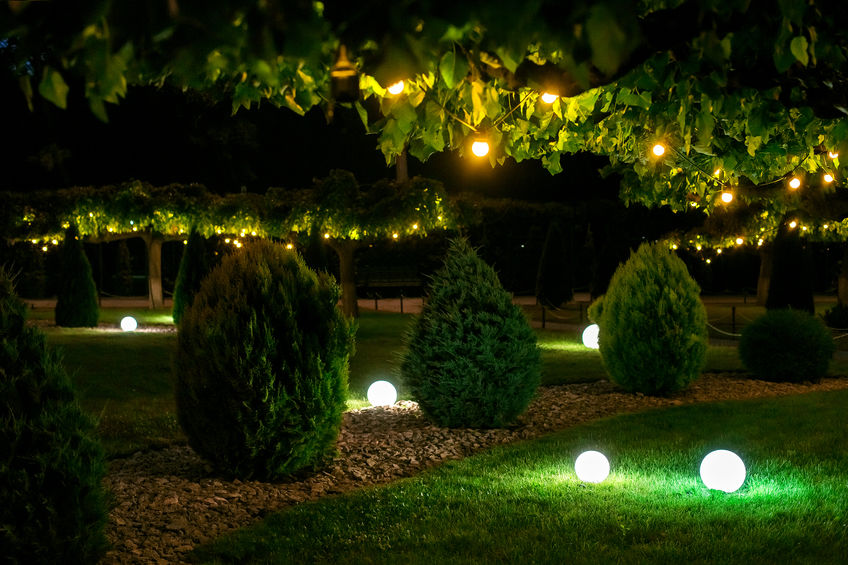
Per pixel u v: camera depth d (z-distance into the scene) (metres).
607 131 6.73
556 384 12.62
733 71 3.23
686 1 2.58
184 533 5.56
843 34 2.84
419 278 36.47
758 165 6.67
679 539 5.41
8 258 32.94
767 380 12.80
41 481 4.05
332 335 7.10
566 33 1.62
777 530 5.57
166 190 23.77
